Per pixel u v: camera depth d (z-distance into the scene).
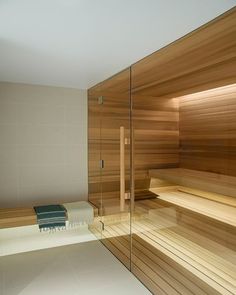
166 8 1.23
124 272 2.28
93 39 1.61
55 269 2.28
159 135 2.06
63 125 3.11
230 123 1.49
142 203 2.25
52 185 3.07
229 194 1.48
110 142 2.72
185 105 1.84
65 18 1.33
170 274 1.88
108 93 2.72
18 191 2.90
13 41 1.64
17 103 2.88
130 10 1.25
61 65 2.17
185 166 1.84
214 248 1.57
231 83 1.46
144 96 2.17
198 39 1.48
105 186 2.81
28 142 2.94
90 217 2.85
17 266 2.31
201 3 1.18
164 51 1.76
